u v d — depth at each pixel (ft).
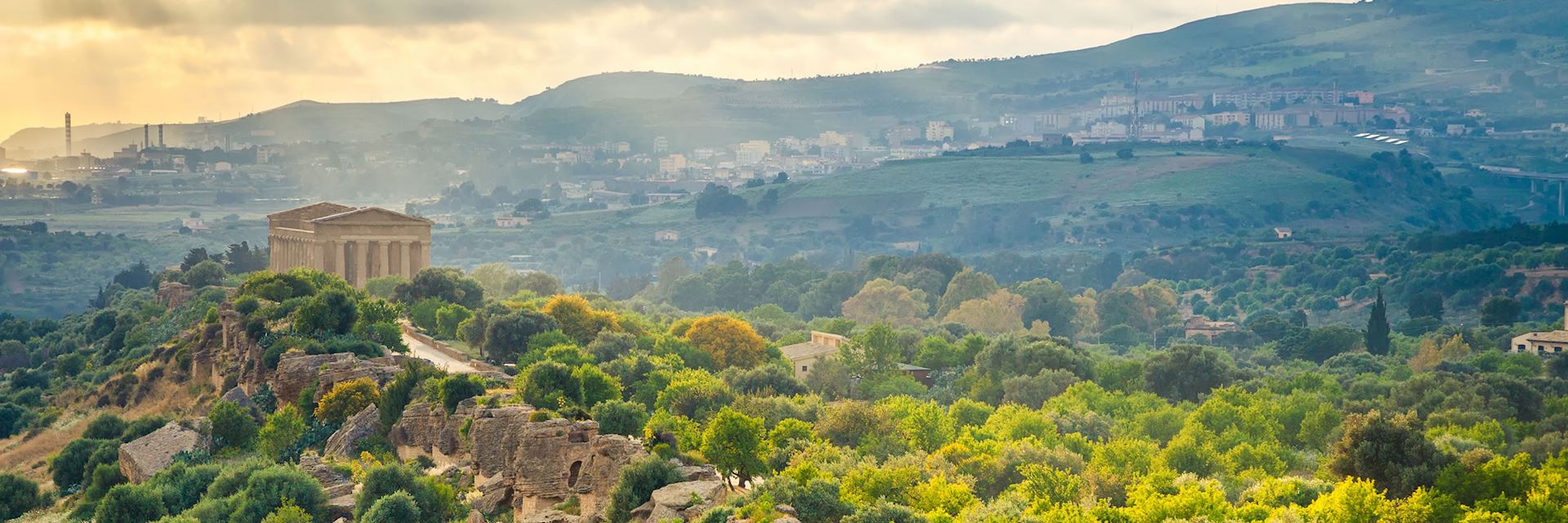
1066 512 398.01
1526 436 621.31
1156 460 502.79
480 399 507.71
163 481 502.79
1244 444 538.06
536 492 425.69
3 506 564.30
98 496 548.72
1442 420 620.08
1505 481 455.63
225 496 472.85
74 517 526.98
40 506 577.02
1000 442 536.83
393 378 601.62
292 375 614.75
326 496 456.04
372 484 435.94
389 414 547.49
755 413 555.69
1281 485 463.01
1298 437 615.57
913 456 476.54
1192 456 516.73
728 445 446.60
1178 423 614.75
